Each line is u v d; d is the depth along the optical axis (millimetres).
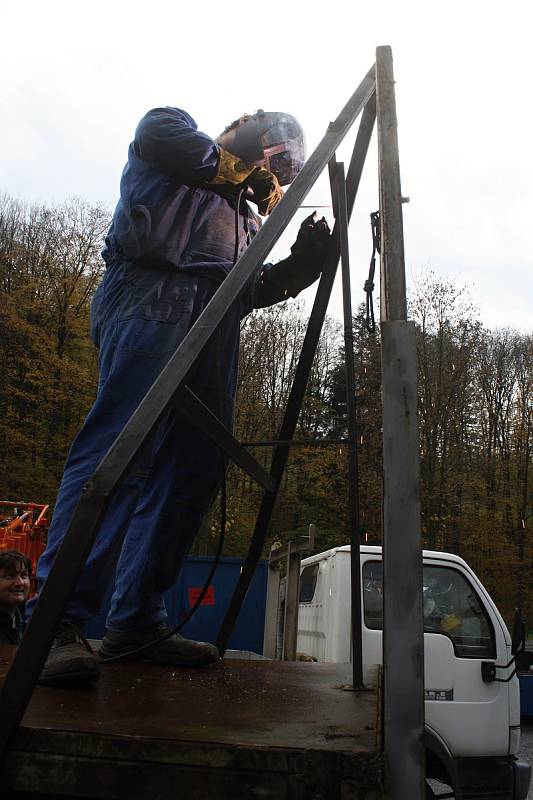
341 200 2197
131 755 1104
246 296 2527
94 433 2051
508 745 5629
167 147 2156
